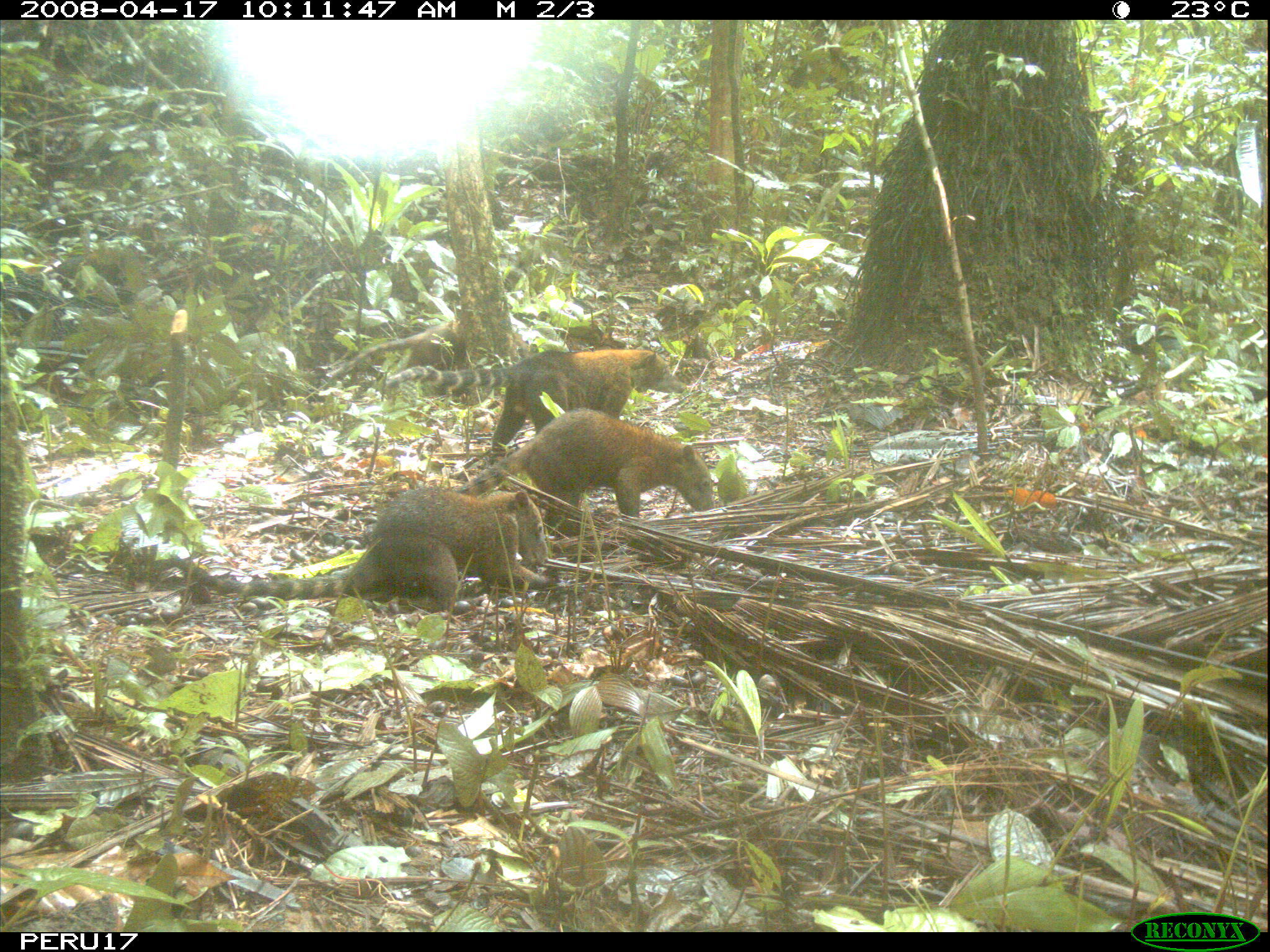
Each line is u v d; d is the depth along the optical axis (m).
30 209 8.48
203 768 2.98
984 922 2.56
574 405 6.86
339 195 9.53
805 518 5.00
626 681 3.78
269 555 5.17
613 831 2.74
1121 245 7.12
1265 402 5.42
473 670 4.02
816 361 7.60
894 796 3.15
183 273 8.33
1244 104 7.46
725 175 10.48
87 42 10.23
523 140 12.11
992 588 4.13
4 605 3.11
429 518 4.70
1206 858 2.92
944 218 5.68
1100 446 5.54
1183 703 3.22
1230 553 4.11
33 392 6.64
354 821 3.10
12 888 2.71
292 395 7.59
